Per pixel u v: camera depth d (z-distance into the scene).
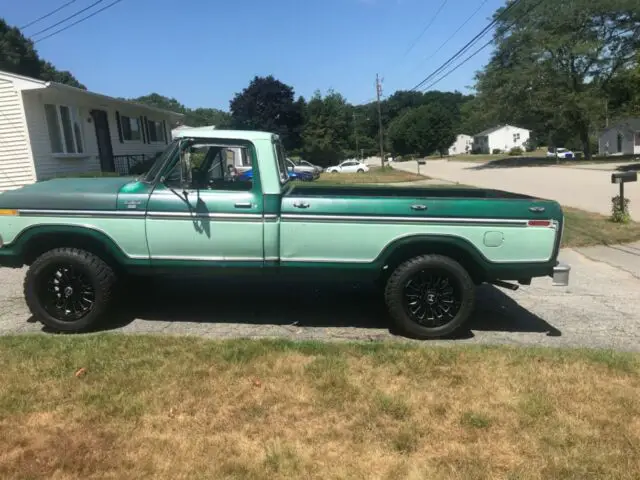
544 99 45.66
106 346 4.66
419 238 5.05
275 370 4.23
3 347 4.64
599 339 5.31
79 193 5.14
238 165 5.64
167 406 3.66
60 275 5.19
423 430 3.43
